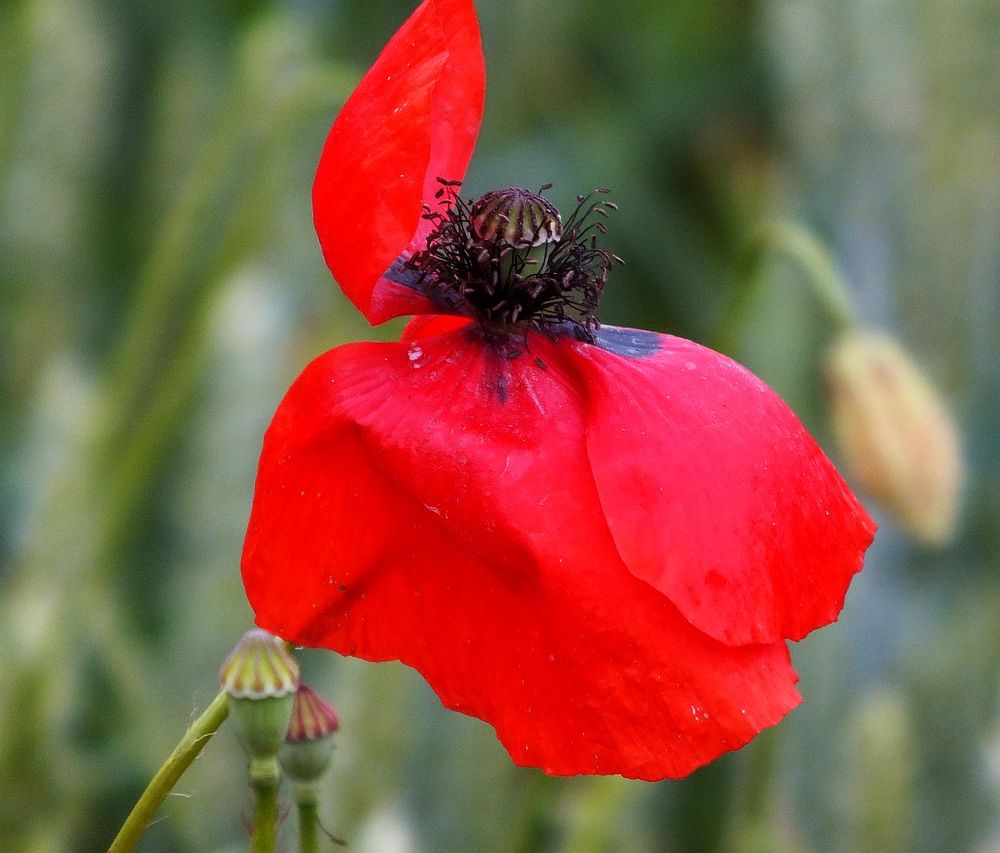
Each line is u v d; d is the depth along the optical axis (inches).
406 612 16.4
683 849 23.3
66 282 25.4
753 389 16.9
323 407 16.4
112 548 22.6
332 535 16.4
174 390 22.8
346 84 23.9
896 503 22.1
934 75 26.0
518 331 17.0
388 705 21.1
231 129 23.5
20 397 25.2
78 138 25.4
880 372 22.1
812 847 22.2
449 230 17.2
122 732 22.3
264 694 16.4
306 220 25.6
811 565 16.6
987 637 24.1
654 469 16.3
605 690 16.1
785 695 16.3
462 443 16.3
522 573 16.2
